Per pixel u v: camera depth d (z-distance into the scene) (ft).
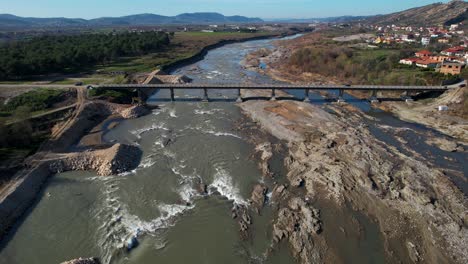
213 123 283.18
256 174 196.13
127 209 165.48
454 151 228.63
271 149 225.35
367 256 133.59
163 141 244.63
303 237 141.08
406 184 171.01
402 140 246.47
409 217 151.23
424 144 240.94
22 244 143.95
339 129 252.21
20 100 288.30
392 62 437.58
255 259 133.80
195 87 339.77
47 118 263.29
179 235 147.64
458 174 194.39
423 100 331.57
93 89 328.70
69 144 234.99
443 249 135.13
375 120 294.05
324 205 161.48
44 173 193.98
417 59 435.53
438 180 179.22
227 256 135.64
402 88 329.31
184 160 214.90
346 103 341.82
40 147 216.74
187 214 161.38
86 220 158.20
